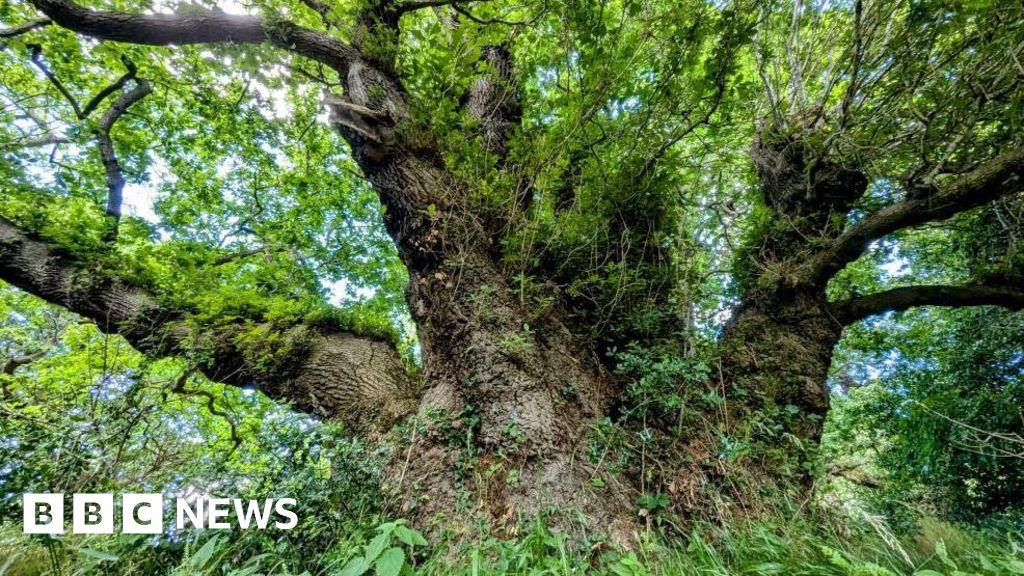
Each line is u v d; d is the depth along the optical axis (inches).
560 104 151.7
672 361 124.3
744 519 92.0
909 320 273.9
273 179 318.3
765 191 204.4
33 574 75.4
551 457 103.8
